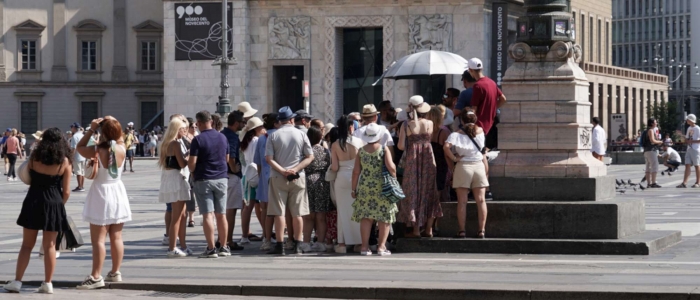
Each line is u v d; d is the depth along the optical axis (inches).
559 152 1085.8
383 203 1045.8
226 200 1091.9
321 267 974.4
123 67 4963.1
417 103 1063.6
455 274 907.4
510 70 1104.2
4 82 4931.1
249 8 3843.5
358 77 3823.8
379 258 1032.2
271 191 1079.0
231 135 1144.8
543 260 988.6
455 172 1050.1
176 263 1027.3
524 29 1103.6
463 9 3634.4
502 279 871.1
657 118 5861.2
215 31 3846.0
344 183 1076.5
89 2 4970.5
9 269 1006.4
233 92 3843.5
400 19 3693.4
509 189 1089.4
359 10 3737.7
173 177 1079.0
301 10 3796.8
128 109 4980.3
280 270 959.0
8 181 2915.8
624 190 2057.1
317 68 3796.8
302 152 1079.0
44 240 861.8
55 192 859.4
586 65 4842.5
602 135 2018.9
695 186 2225.6
